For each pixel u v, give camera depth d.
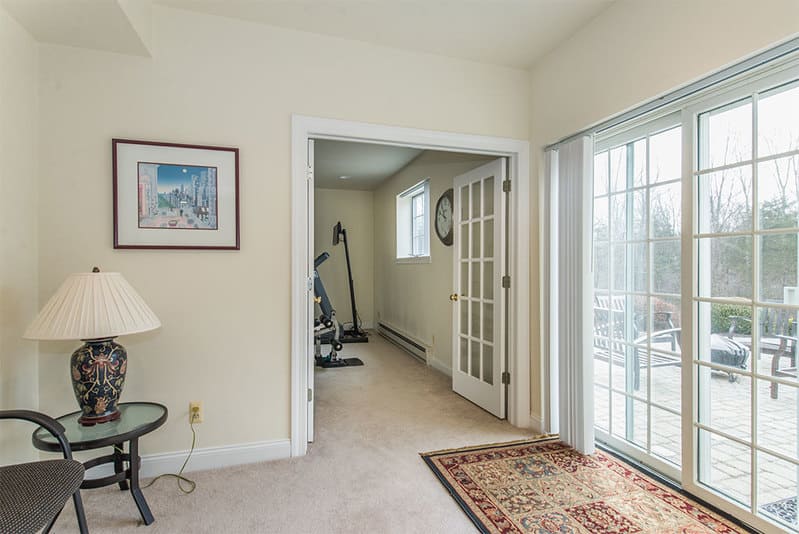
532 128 2.79
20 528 1.02
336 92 2.40
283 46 2.31
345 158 4.89
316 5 2.10
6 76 1.73
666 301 2.16
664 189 2.17
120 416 1.78
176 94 2.14
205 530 1.68
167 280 2.14
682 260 1.95
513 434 2.67
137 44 1.99
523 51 2.59
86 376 1.67
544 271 2.71
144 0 1.99
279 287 2.31
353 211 6.93
